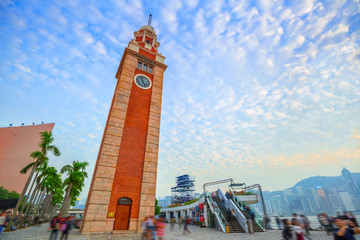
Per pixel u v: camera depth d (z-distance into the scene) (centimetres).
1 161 10456
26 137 11588
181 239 1661
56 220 1406
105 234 1783
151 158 2375
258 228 2378
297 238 1040
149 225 1280
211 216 2914
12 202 5022
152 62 3122
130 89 2661
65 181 3762
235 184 4016
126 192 2077
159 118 2709
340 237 682
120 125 2348
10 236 1783
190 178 9938
